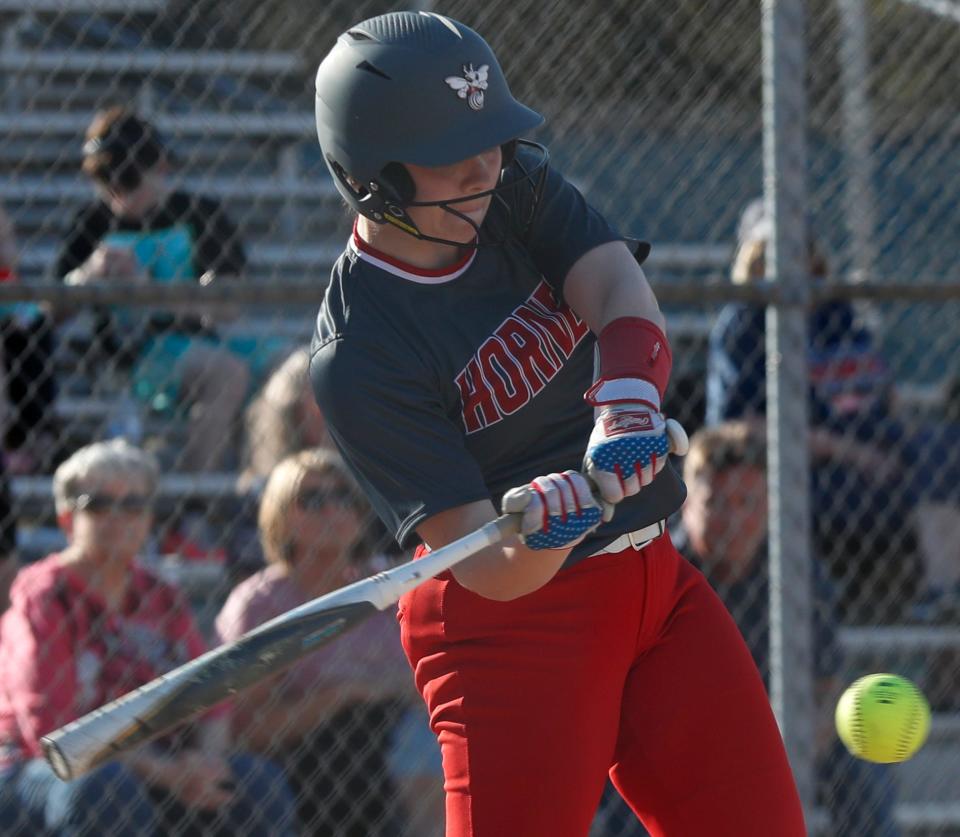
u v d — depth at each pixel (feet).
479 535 22.97
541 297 26.11
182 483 59.36
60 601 45.44
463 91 23.59
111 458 46.70
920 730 30.71
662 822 26.61
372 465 25.07
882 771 50.85
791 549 46.34
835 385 59.41
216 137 70.08
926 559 65.57
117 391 60.90
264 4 59.00
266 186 70.59
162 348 60.03
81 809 43.04
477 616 26.05
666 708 26.17
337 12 58.59
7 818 43.47
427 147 23.49
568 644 25.62
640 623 26.16
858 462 58.29
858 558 56.65
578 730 25.44
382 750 47.42
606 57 53.31
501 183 25.72
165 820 44.60
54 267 58.13
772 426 46.70
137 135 55.88
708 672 26.25
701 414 64.80
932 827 59.77
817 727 50.49
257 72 59.52
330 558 48.01
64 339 59.98
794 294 45.85
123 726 21.90
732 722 25.98
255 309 68.18
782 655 46.19
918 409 69.97
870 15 63.00
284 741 46.50
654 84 54.24
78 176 72.43
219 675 22.57
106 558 46.24
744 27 54.65
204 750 45.73
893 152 64.75
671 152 57.57
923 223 65.72
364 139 23.71
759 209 60.03
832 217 63.36
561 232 26.03
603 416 24.12
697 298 45.55
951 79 63.31
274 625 22.90
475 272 25.50
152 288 44.37
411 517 24.80
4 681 44.96
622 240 26.43
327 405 25.00
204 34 59.47
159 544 58.95
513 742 25.39
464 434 25.67
